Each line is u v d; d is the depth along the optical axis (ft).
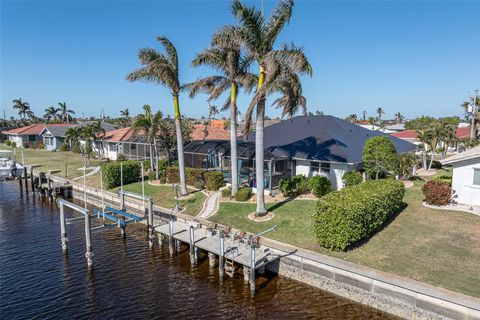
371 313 50.90
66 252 75.05
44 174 144.05
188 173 113.09
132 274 64.64
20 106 420.77
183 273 64.85
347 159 95.20
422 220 69.87
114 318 51.13
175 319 50.78
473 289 47.85
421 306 47.34
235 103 90.33
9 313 52.44
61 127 262.47
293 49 69.82
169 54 96.32
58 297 56.80
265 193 94.63
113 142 184.03
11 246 78.64
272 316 51.13
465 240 60.80
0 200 127.03
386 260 56.95
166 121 136.56
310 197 88.33
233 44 79.77
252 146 109.29
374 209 63.62
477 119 209.77
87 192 120.88
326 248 62.64
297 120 138.51
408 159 106.83
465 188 76.38
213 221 80.07
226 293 57.52
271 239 68.44
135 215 88.43
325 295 55.62
